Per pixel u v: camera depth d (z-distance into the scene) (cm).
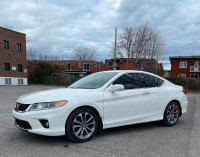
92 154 303
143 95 438
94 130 371
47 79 3431
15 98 1091
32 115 323
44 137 382
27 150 317
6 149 321
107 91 394
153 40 2881
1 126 464
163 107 475
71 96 351
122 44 3062
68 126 339
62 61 5206
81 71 5075
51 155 297
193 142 369
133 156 299
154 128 467
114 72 454
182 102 520
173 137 398
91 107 372
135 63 2991
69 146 335
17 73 2892
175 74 3741
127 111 411
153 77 490
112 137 391
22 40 2995
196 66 3522
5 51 2675
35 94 375
